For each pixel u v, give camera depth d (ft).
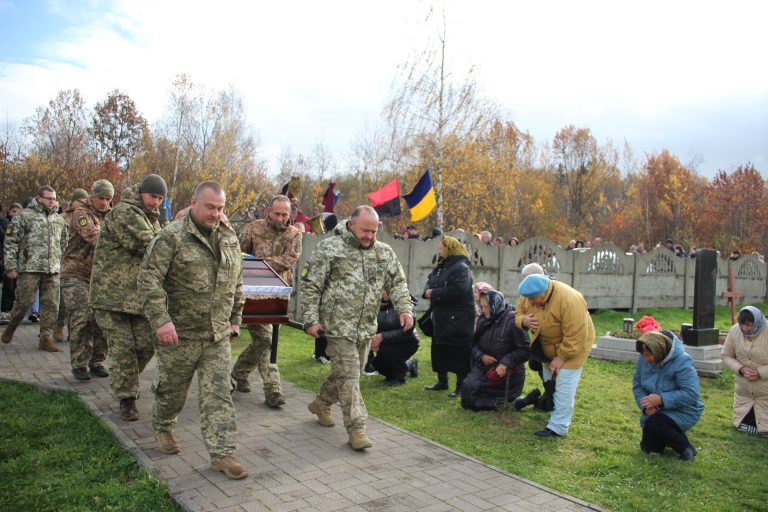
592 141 198.29
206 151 122.62
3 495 12.25
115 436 15.55
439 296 22.56
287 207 21.95
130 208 17.35
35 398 18.48
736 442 18.97
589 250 54.34
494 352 21.36
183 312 13.85
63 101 118.01
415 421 19.53
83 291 20.85
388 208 40.09
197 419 17.74
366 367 27.07
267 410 19.36
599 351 32.12
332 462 15.03
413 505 12.79
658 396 17.03
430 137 84.69
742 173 134.21
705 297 30.25
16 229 25.52
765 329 19.79
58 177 104.53
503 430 19.04
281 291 19.24
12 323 26.11
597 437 18.71
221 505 12.16
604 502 13.75
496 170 90.07
